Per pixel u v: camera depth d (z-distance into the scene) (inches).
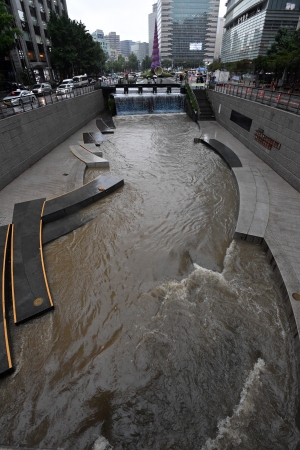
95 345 254.5
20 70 1685.5
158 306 291.6
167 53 5206.7
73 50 1771.7
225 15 3464.6
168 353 246.7
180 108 1369.3
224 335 261.4
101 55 2266.2
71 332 266.2
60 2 2283.5
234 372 232.2
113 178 559.8
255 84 1124.5
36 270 326.3
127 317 280.4
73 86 1229.1
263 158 644.7
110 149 790.5
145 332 265.4
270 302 293.6
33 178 561.6
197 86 1353.3
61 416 205.6
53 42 1770.4
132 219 441.7
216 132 933.8
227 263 346.9
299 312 259.8
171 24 4945.9
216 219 439.2
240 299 297.4
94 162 644.1
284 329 265.9
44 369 235.6
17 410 209.5
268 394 218.1
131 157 723.4
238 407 210.2
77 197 475.5
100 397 216.7
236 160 647.1
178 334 262.8
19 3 1680.6
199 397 216.1
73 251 370.6
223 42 3619.6
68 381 227.0
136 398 215.8
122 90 1592.0
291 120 516.1
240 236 379.6
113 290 310.8
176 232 409.1
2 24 1071.0
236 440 192.7
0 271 318.0
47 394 218.5
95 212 460.8
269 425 200.7
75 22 1875.0
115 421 203.0
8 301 295.9
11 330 267.1
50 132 744.3
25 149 603.2
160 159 705.6
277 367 236.1
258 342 255.0
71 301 297.3
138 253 366.3
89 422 202.7
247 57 2677.2
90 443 192.1
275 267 323.9
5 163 524.1
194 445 190.5
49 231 405.1
